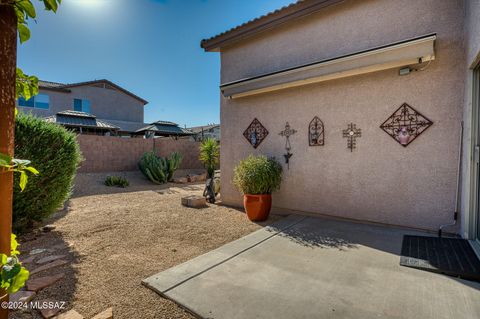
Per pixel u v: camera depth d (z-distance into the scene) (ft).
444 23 14.65
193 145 53.88
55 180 17.04
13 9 4.12
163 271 10.64
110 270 10.98
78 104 86.43
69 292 9.20
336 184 18.40
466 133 13.46
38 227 17.15
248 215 19.29
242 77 23.76
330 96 18.57
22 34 5.13
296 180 20.39
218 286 9.33
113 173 41.75
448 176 14.52
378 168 16.70
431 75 14.93
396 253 12.04
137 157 45.91
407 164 15.71
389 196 16.34
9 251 4.12
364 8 17.34
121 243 14.37
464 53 14.03
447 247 12.49
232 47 24.53
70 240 14.80
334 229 16.10
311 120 19.51
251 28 22.12
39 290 9.27
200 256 12.16
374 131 16.80
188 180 44.70
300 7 19.26
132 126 93.86
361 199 17.39
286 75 19.43
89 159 40.04
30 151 15.66
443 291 8.77
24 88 6.01
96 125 55.77
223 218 19.95
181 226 17.75
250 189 19.13
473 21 12.18
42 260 11.93
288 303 8.21
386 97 16.34
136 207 23.94
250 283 9.52
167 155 49.90
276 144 21.47
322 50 19.12
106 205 24.91
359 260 11.39
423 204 15.25
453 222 14.39
